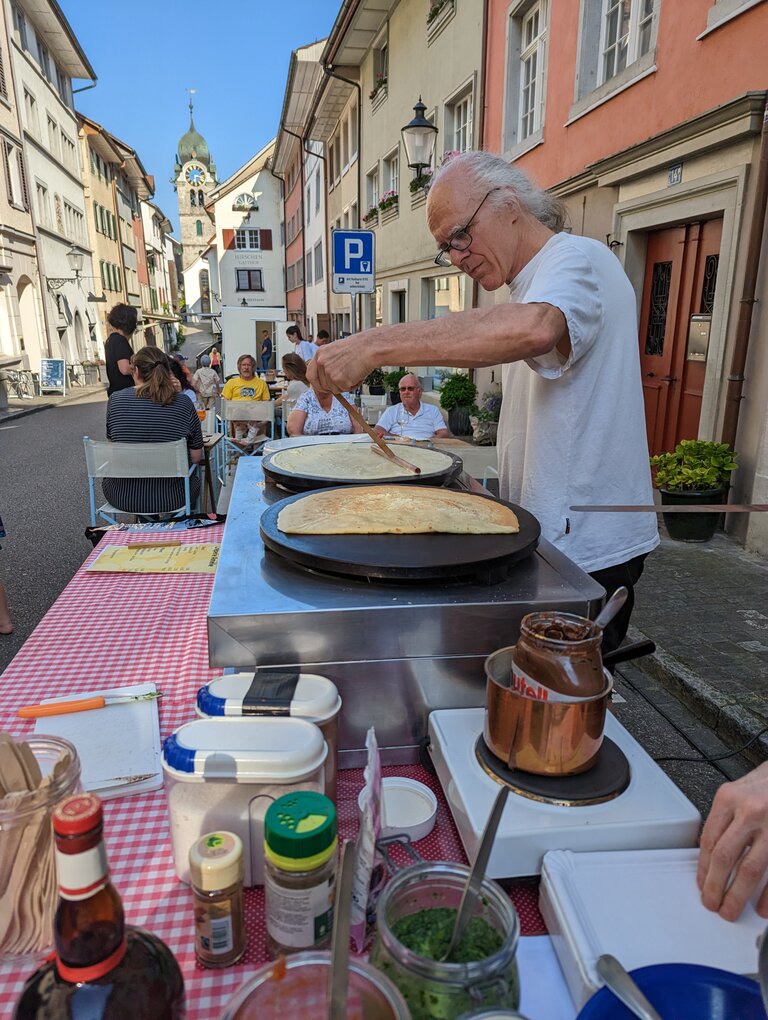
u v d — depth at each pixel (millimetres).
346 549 1035
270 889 658
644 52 5031
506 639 972
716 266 4594
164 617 1538
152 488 3699
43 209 19281
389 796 918
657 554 4090
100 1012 496
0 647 3117
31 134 17953
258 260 32281
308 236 22422
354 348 1115
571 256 1240
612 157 5141
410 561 977
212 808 750
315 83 16797
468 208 1370
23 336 18109
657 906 683
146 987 521
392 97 11133
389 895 573
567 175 6125
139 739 1051
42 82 19250
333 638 937
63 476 7426
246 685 871
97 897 507
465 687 990
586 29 5605
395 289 11672
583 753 815
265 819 664
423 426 4535
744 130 3879
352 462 1699
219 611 923
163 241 56031
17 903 662
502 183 1368
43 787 674
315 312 21547
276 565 1104
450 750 891
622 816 779
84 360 22781
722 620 3238
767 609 3354
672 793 818
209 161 59438
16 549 4695
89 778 959
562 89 6090
